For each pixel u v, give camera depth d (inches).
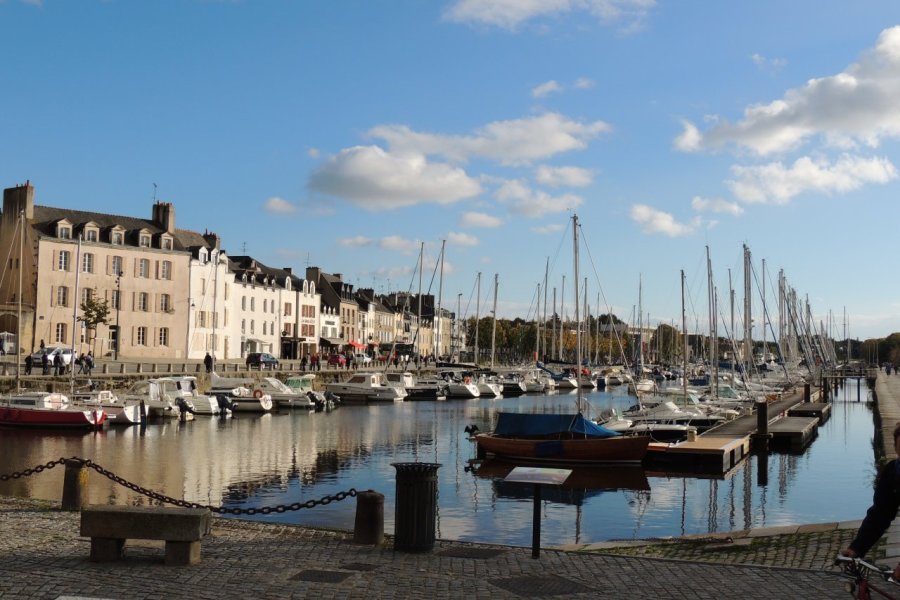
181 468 1379.2
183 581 465.1
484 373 4247.0
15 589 437.1
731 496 1233.4
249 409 2667.3
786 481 1396.4
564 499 1173.7
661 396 2524.6
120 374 2566.4
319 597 440.1
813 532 706.8
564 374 4426.7
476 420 2465.6
